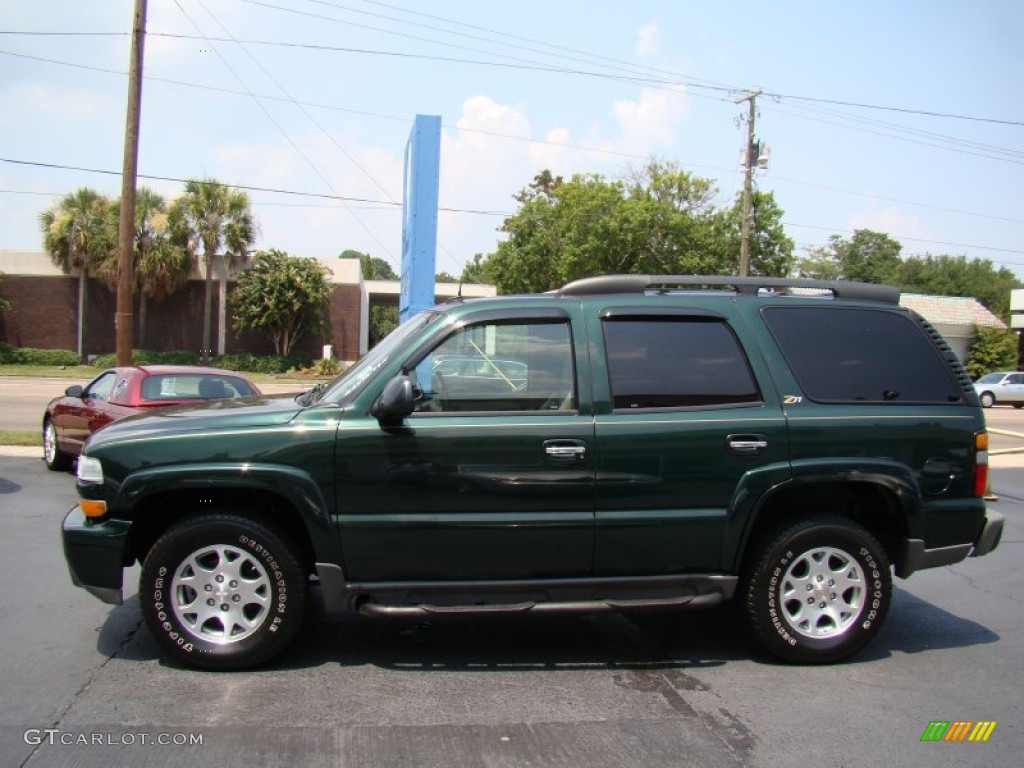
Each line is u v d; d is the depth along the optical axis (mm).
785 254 43062
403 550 4344
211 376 9719
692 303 4777
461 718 3910
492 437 4355
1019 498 10758
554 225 45094
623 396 4523
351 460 4305
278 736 3674
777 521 4734
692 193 42781
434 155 11734
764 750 3650
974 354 44031
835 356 4812
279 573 4379
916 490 4715
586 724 3879
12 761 3400
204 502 4570
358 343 43781
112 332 41469
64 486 9695
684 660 4766
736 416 4559
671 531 4480
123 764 3393
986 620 5680
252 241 41156
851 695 4293
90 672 4367
